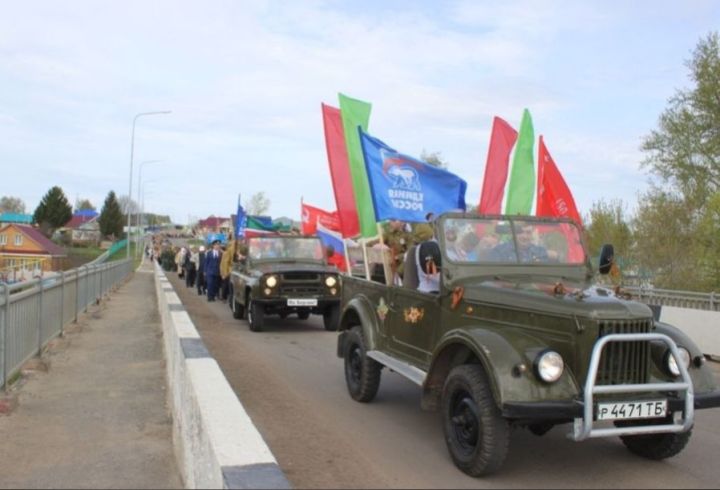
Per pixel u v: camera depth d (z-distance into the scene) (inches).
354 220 386.0
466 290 226.7
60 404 289.7
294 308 547.5
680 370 193.0
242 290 590.2
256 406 288.2
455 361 221.8
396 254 327.6
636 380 192.2
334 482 196.5
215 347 449.4
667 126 1152.8
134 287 1131.3
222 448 135.0
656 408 191.3
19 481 197.5
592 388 183.2
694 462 223.0
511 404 183.6
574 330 191.5
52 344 445.1
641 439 224.8
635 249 1008.9
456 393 209.9
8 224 2657.5
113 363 386.3
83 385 327.6
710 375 208.2
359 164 352.5
